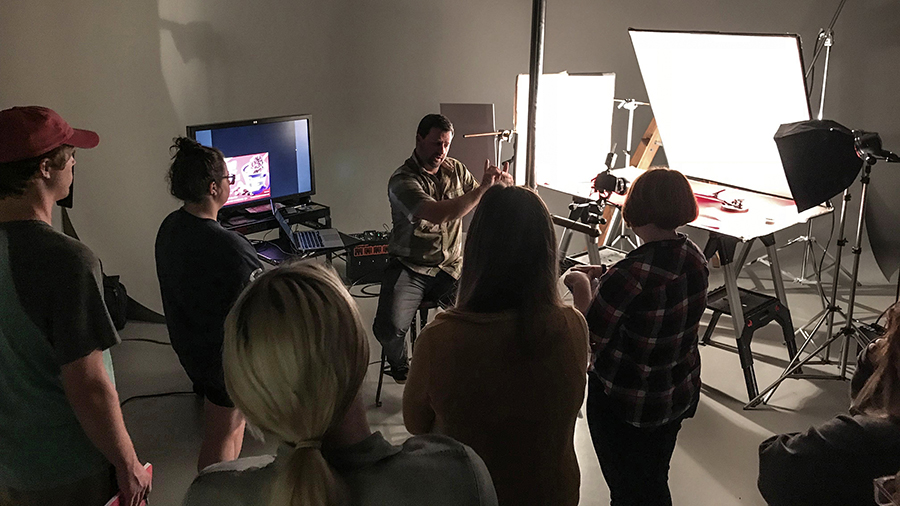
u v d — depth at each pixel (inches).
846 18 172.1
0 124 51.6
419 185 105.7
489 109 144.5
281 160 138.6
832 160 99.4
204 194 73.5
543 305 46.9
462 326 46.3
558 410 47.4
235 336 28.3
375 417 113.5
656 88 132.7
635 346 67.1
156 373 129.0
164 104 143.7
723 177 133.1
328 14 158.9
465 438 47.6
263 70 154.4
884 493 41.6
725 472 99.4
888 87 173.6
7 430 53.6
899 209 175.3
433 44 170.6
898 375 50.6
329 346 27.8
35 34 129.3
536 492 48.7
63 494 56.0
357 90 167.8
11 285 50.6
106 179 141.3
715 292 121.7
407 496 31.0
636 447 72.0
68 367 52.0
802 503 56.6
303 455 27.9
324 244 133.0
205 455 81.4
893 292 160.1
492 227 46.4
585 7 174.2
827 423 55.7
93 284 52.8
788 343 123.7
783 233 182.9
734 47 121.5
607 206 165.3
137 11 136.5
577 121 134.1
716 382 124.0
